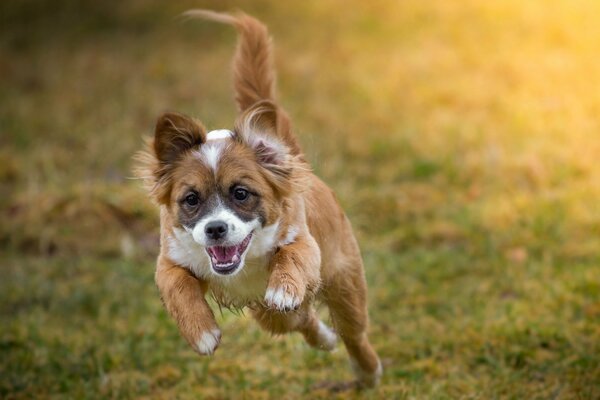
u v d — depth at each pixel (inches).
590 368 357.1
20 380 380.2
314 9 984.9
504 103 701.3
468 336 395.5
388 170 601.6
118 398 367.6
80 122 753.6
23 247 543.5
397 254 496.4
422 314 425.4
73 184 597.0
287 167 291.6
